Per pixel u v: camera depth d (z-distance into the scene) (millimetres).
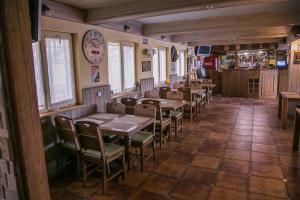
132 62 4961
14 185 1049
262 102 7695
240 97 8773
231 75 8828
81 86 3490
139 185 2689
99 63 3828
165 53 6688
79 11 3342
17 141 1008
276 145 3838
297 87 5656
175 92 4750
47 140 2916
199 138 4234
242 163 3193
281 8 3795
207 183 2705
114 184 2717
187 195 2479
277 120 5414
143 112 3340
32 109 1043
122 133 2602
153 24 4953
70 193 2574
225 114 6055
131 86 4965
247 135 4363
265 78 8469
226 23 4371
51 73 3092
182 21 4707
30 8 1380
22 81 997
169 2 2807
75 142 2604
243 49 9531
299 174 2873
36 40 1438
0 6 918
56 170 3053
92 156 2572
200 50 9336
